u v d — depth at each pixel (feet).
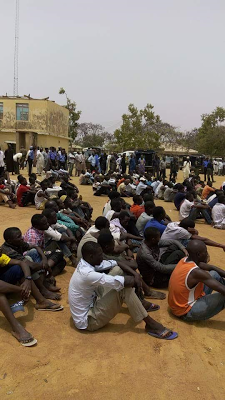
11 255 13.04
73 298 11.37
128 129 141.49
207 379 9.45
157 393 8.77
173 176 76.69
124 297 11.21
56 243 16.90
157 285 15.66
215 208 30.37
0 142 102.42
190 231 17.02
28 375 9.29
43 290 14.02
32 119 101.40
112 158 72.33
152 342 11.17
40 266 13.24
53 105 106.63
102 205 38.58
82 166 73.36
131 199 43.50
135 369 9.72
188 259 12.52
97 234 15.51
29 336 10.85
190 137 225.76
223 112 177.68
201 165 103.65
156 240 15.14
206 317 12.12
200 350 10.88
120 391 8.79
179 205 35.19
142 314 11.29
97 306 11.46
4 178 37.55
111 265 11.96
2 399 8.36
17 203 34.99
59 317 12.61
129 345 10.92
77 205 25.75
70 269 17.67
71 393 8.66
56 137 110.73
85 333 11.55
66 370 9.56
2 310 11.20
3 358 9.97
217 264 19.51
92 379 9.23
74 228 19.10
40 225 15.17
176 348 10.89
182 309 12.34
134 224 20.27
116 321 12.47
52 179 36.76
